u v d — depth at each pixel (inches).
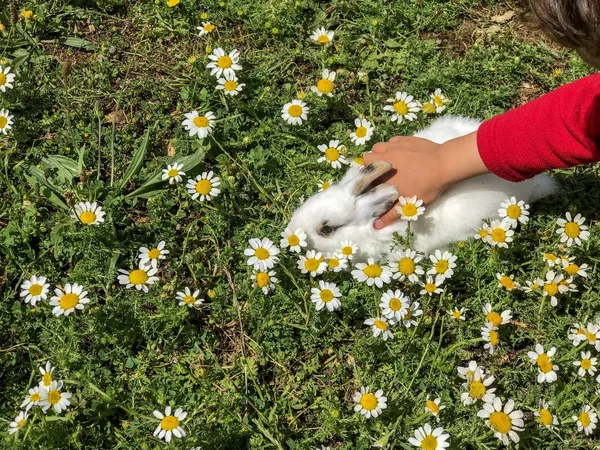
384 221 26.7
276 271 26.5
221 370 24.9
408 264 24.7
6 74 29.0
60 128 30.4
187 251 27.9
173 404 23.6
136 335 25.2
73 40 33.1
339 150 29.1
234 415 23.3
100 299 26.1
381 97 32.5
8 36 32.1
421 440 21.6
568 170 30.4
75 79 31.7
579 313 26.1
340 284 27.0
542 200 29.4
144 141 29.4
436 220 26.7
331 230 26.7
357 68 33.4
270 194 29.6
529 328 26.2
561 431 23.8
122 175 29.5
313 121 31.2
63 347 24.4
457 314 25.0
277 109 31.4
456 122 29.0
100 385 24.1
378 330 23.6
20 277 26.4
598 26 16.4
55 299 23.8
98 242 26.7
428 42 34.3
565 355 24.4
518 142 23.0
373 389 23.8
